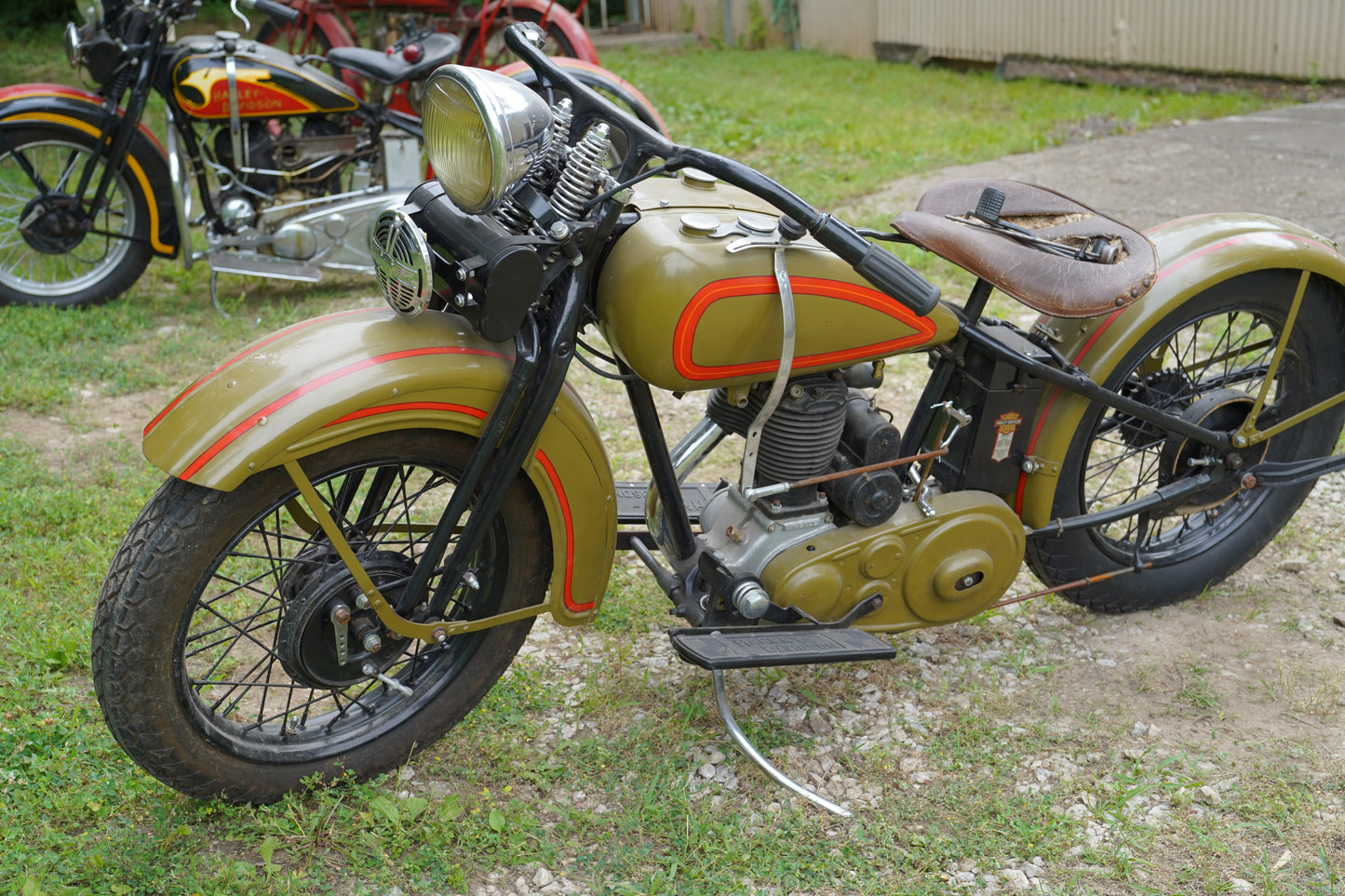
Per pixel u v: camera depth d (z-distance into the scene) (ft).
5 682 8.67
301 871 7.11
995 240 7.92
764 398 7.67
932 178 23.71
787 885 7.07
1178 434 9.00
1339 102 30.01
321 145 17.26
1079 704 8.73
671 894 6.98
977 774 8.00
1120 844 7.34
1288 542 10.82
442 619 7.45
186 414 6.52
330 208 16.93
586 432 7.35
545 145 6.46
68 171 16.46
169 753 6.91
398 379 6.63
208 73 16.17
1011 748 8.25
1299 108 29.76
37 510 11.05
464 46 23.43
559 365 6.82
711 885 7.02
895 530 8.06
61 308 16.63
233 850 7.25
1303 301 9.11
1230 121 28.55
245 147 16.84
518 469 7.10
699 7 49.65
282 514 11.02
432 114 6.25
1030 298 7.70
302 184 17.38
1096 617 9.89
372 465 6.98
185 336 15.89
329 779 7.63
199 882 6.89
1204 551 9.87
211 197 17.10
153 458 6.44
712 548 8.23
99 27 15.94
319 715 8.00
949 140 26.94
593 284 7.26
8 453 12.28
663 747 8.26
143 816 7.47
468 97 5.93
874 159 25.38
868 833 7.47
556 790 7.88
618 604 9.92
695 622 8.05
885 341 7.58
